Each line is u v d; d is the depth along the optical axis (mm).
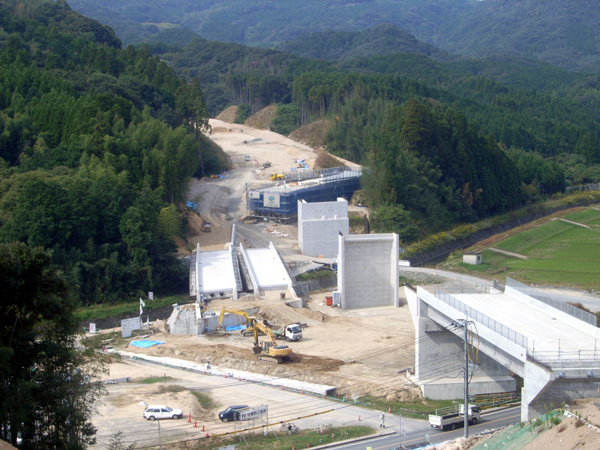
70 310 68688
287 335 119500
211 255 161625
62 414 63719
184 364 107438
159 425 78125
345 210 180375
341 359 108375
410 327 128500
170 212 162375
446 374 94875
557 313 85250
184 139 193125
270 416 84562
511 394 92500
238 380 99875
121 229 149500
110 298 142250
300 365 105250
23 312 66625
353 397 92125
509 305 91562
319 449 74250
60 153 177750
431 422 79750
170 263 153750
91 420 81250
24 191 143125
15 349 64750
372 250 146750
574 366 68625
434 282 162125
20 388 60531
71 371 67688
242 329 127250
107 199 153625
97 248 147250
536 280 168125
